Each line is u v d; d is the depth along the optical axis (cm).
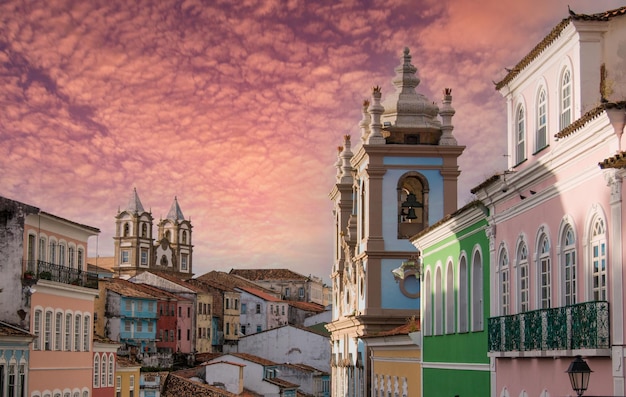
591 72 2520
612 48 2528
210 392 7862
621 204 2233
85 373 6091
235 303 14000
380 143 5966
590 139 2361
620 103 2183
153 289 11631
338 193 7244
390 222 5938
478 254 3425
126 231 17638
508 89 3075
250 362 9506
